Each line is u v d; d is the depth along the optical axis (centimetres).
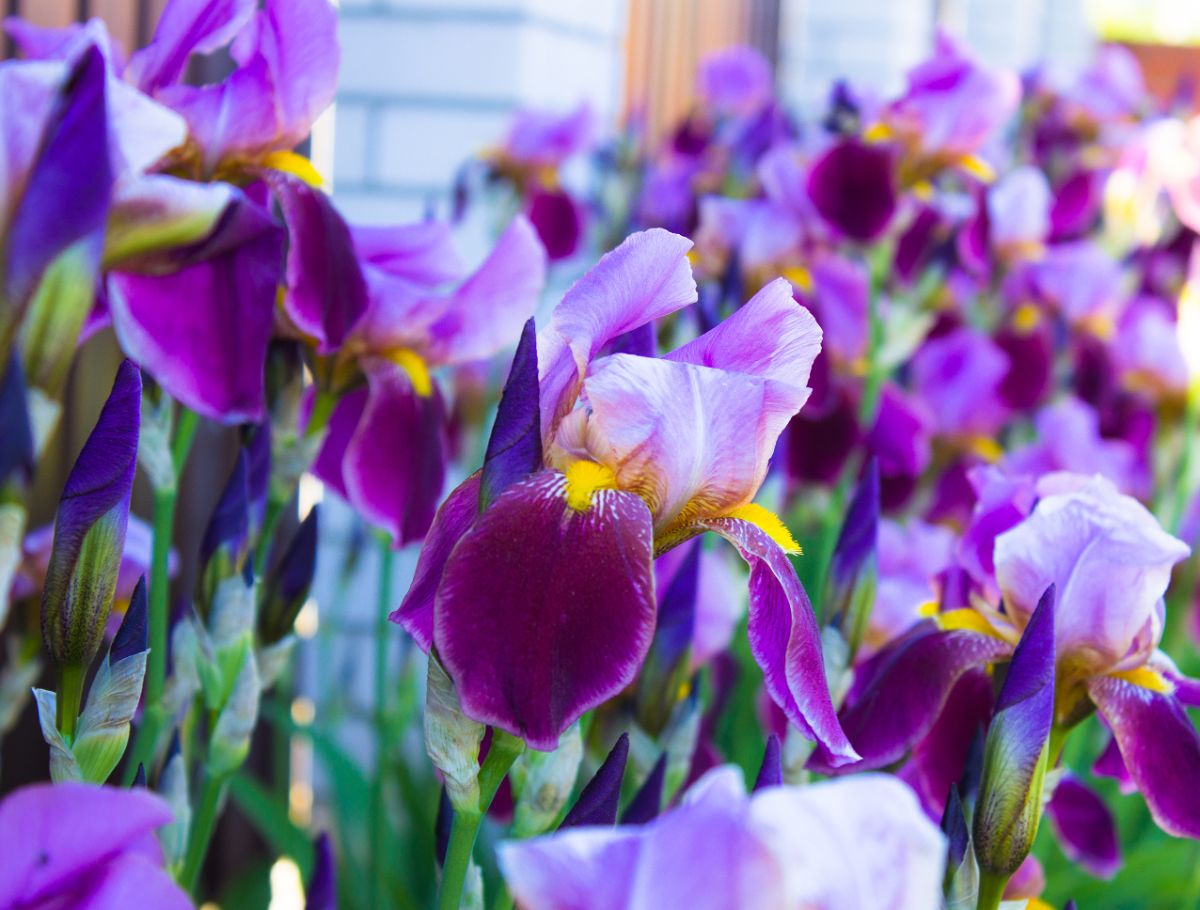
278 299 72
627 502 56
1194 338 132
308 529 73
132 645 58
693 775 80
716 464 57
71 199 50
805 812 45
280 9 68
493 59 185
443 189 189
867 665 72
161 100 69
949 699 68
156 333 62
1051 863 104
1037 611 59
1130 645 64
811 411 117
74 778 58
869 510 71
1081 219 209
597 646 54
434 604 54
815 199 133
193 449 129
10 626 82
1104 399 144
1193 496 140
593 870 45
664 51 288
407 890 109
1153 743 63
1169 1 762
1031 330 161
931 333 161
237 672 69
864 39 440
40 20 107
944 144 136
